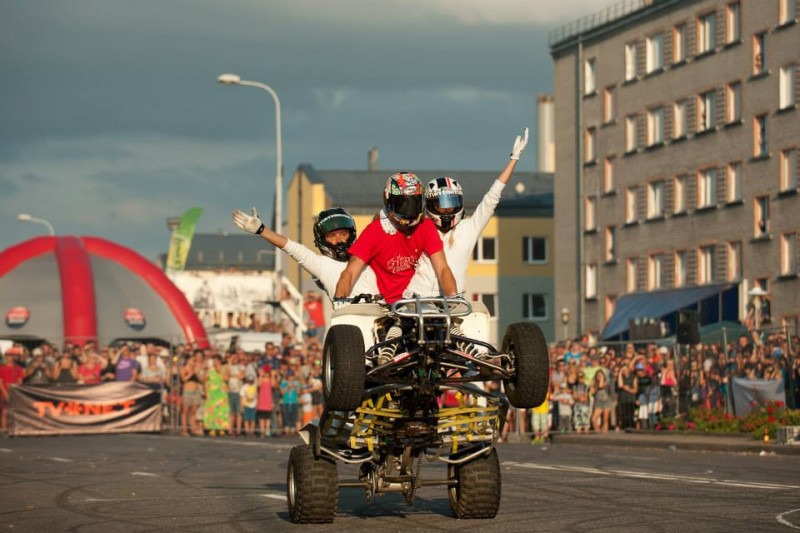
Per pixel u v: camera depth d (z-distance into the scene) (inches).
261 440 1221.1
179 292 2138.3
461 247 452.4
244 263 5447.8
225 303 3329.2
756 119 2368.4
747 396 1178.6
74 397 1358.3
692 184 2551.7
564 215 2999.5
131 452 989.2
